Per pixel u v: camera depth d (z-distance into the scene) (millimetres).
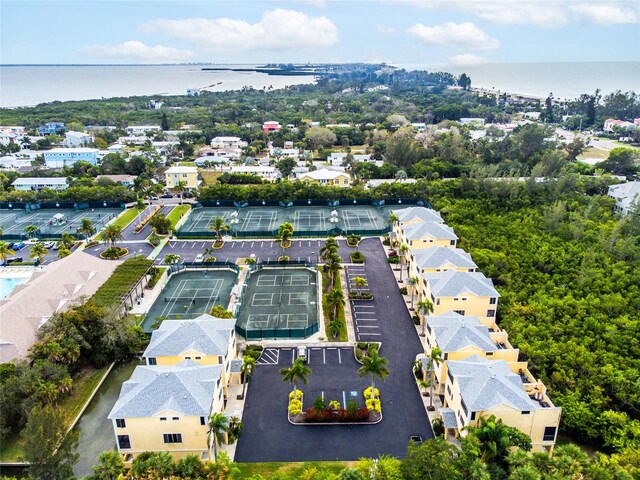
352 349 90688
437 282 93438
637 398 68500
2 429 65875
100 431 71625
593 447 67062
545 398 68812
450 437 68438
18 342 82500
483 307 90688
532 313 91125
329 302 103688
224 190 183250
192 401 62281
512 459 54781
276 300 109125
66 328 82562
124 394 64312
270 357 88062
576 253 120000
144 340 90000
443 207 159125
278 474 58406
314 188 183875
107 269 114000
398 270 125062
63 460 59250
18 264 129000
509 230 136125
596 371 74562
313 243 145500
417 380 81062
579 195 165125
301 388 79438
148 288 114312
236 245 143750
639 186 164625
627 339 84000
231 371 80000
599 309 95062
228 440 67562
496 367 68312
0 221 166500
